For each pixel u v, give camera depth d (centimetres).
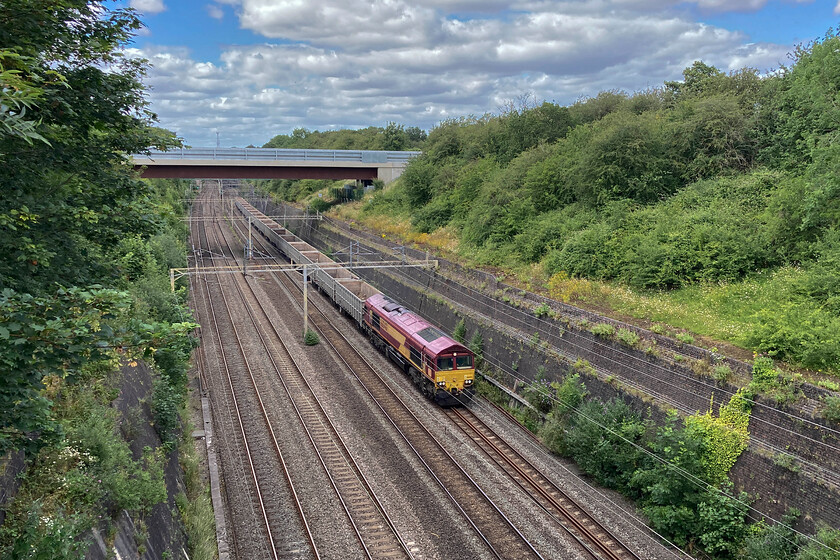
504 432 2358
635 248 2886
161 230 1393
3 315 662
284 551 1580
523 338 2800
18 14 907
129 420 1549
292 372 3048
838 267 2047
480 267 3716
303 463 2077
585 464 2011
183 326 825
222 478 1981
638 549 1591
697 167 3341
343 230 6350
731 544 1563
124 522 1171
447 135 6209
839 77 2680
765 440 1656
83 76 1115
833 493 1441
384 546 1602
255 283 5356
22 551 845
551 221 3684
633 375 2166
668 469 1731
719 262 2544
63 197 1118
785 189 2611
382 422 2434
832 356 1703
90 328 722
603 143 3531
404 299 4344
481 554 1573
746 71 3759
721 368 1809
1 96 616
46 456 1119
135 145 1304
